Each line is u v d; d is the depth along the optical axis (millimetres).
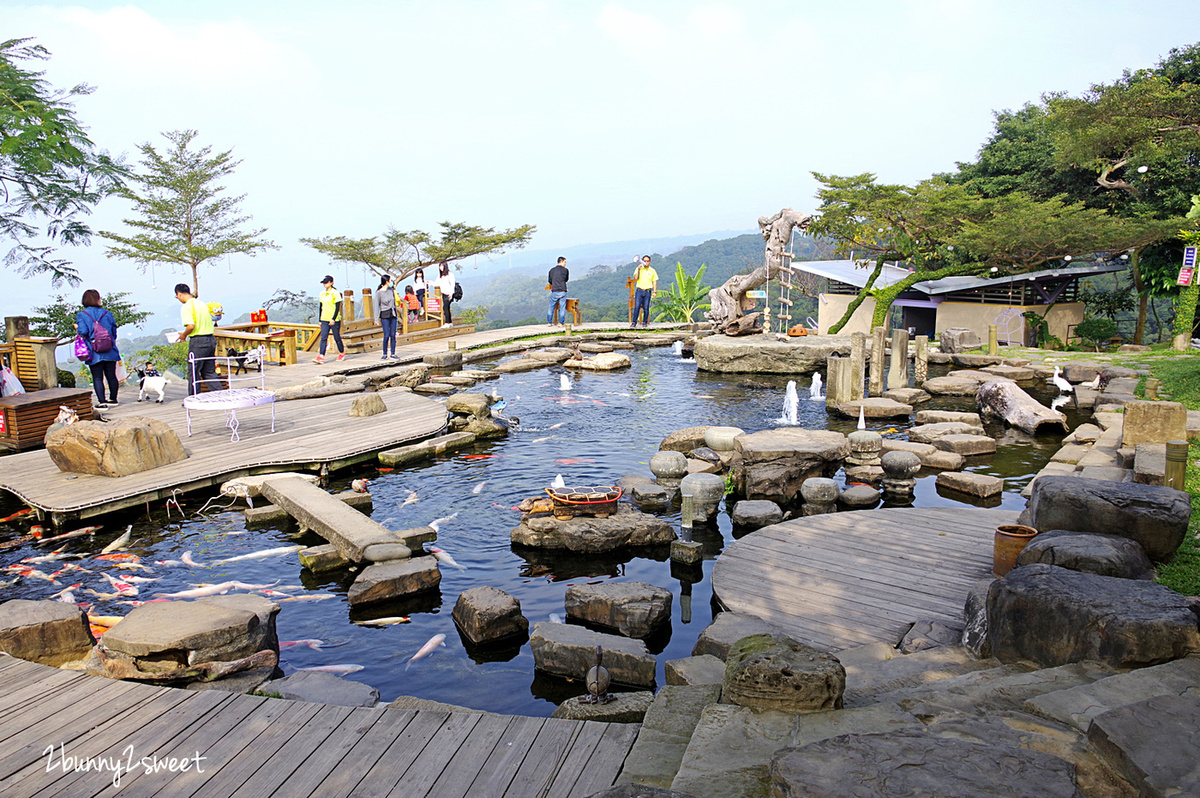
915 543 8172
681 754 3828
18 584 7984
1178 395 15445
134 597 7730
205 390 17250
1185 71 29234
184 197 36781
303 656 6684
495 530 9758
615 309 72875
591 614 7227
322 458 11609
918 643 5820
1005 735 3314
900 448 12938
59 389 13203
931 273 28406
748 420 16016
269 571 8445
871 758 2998
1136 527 6121
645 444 13961
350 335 23062
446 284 29000
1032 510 7164
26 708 4570
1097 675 4164
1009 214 26500
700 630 7207
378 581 7680
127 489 9898
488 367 23156
